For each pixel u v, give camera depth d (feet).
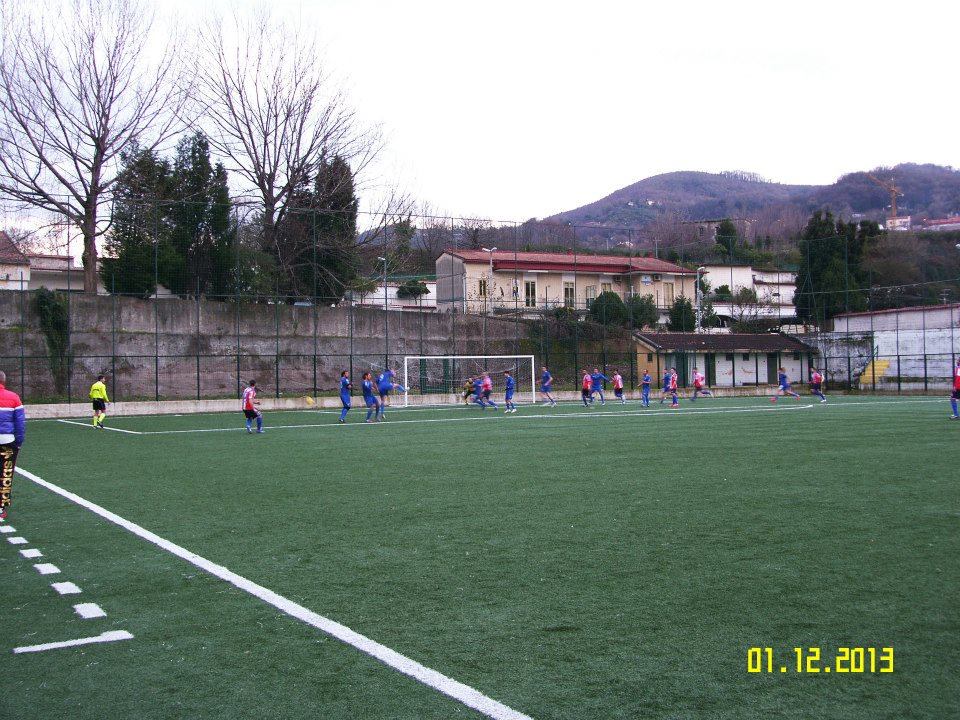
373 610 21.53
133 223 127.54
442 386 149.59
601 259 192.75
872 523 31.65
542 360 159.63
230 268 134.21
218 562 27.14
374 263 174.50
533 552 27.81
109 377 122.83
